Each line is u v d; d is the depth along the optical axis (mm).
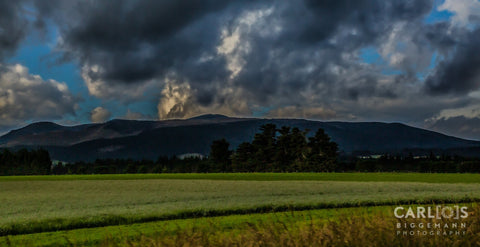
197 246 6832
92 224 17953
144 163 164000
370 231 7270
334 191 33875
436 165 121875
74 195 34844
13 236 15594
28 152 156875
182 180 55094
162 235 7555
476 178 56719
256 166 116688
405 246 6906
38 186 47844
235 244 6926
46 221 18188
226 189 38312
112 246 7988
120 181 54438
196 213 20578
